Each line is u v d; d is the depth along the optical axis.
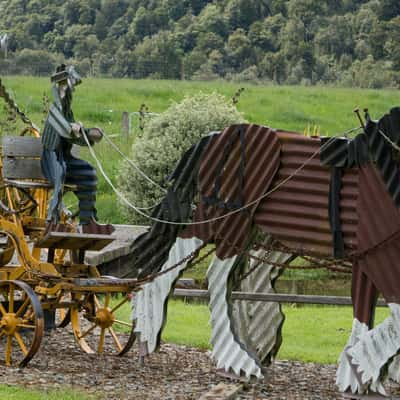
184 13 79.31
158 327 15.46
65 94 15.55
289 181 13.95
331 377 15.60
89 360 15.79
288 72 69.94
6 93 17.25
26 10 77.06
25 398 12.38
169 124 27.20
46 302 15.70
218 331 14.93
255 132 14.29
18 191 16.80
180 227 15.21
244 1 78.31
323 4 79.69
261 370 14.53
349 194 13.44
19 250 15.69
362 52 74.38
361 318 13.43
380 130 13.02
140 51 68.12
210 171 14.74
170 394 13.64
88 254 21.55
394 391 15.08
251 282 16.27
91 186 16.11
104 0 77.81
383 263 13.20
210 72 68.50
